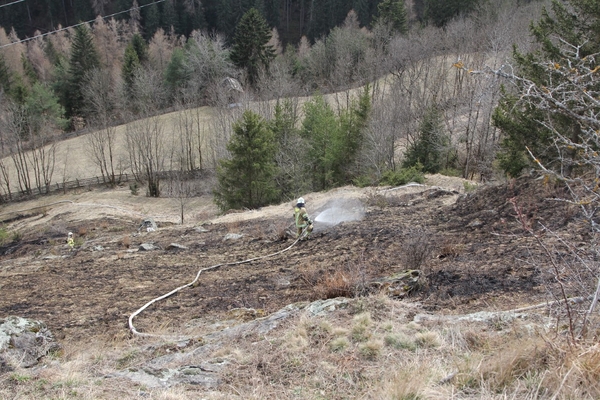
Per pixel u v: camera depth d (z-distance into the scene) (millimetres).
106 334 7785
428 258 8992
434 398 3715
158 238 17688
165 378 4914
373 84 45094
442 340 4973
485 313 5594
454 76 40688
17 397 4648
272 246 13547
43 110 51250
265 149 25453
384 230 12328
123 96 49594
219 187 29125
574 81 3707
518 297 6129
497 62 26203
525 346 4145
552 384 3559
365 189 21500
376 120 30047
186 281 10969
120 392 4625
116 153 46500
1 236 24469
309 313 6270
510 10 36844
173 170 41594
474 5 49594
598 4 11648
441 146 27422
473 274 7344
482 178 24234
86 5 80500
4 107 45031
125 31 74438
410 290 6934
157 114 44469
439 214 13375
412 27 55812
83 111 56156
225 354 5402
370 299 6457
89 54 56812
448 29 44562
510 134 13250
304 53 61250
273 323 6188
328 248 11688
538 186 11852
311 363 4820
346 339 5203
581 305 4875
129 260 14148
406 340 5023
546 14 13328
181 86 55688
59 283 12070
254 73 53531
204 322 7734
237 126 25891
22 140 49875
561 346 3928
